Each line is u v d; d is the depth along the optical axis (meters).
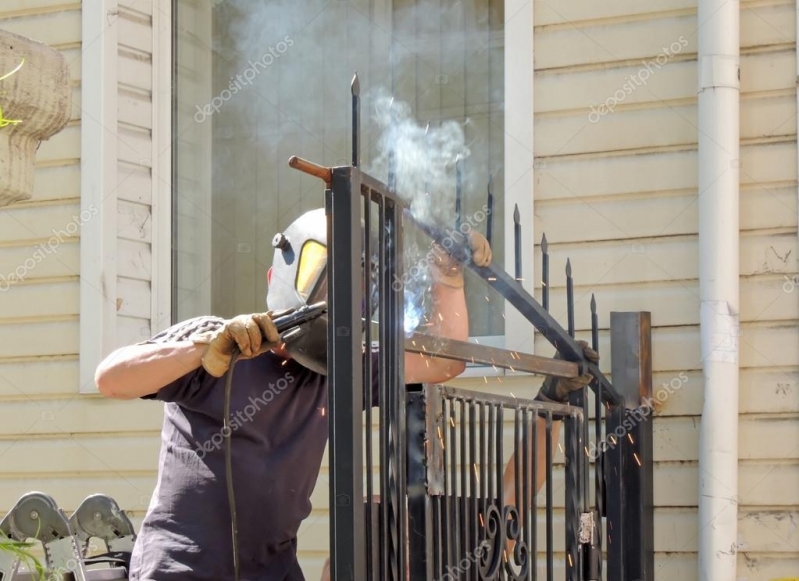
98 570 3.15
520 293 3.00
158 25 5.04
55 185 4.92
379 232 2.34
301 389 2.86
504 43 4.48
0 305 4.96
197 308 4.96
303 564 4.42
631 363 3.85
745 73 4.04
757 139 4.01
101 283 4.80
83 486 4.79
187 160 5.04
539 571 4.10
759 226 3.98
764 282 3.96
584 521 3.33
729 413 3.84
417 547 2.37
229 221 4.99
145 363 2.55
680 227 4.07
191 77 5.07
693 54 4.12
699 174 3.99
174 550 2.71
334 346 2.15
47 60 1.97
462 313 2.98
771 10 4.03
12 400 4.92
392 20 4.85
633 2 4.21
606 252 4.16
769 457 3.89
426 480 2.38
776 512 3.87
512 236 4.30
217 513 2.73
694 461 3.96
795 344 3.90
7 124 1.92
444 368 3.14
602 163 4.20
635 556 3.74
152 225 4.95
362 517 2.13
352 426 2.12
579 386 3.38
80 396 4.82
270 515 2.77
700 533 3.85
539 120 4.30
